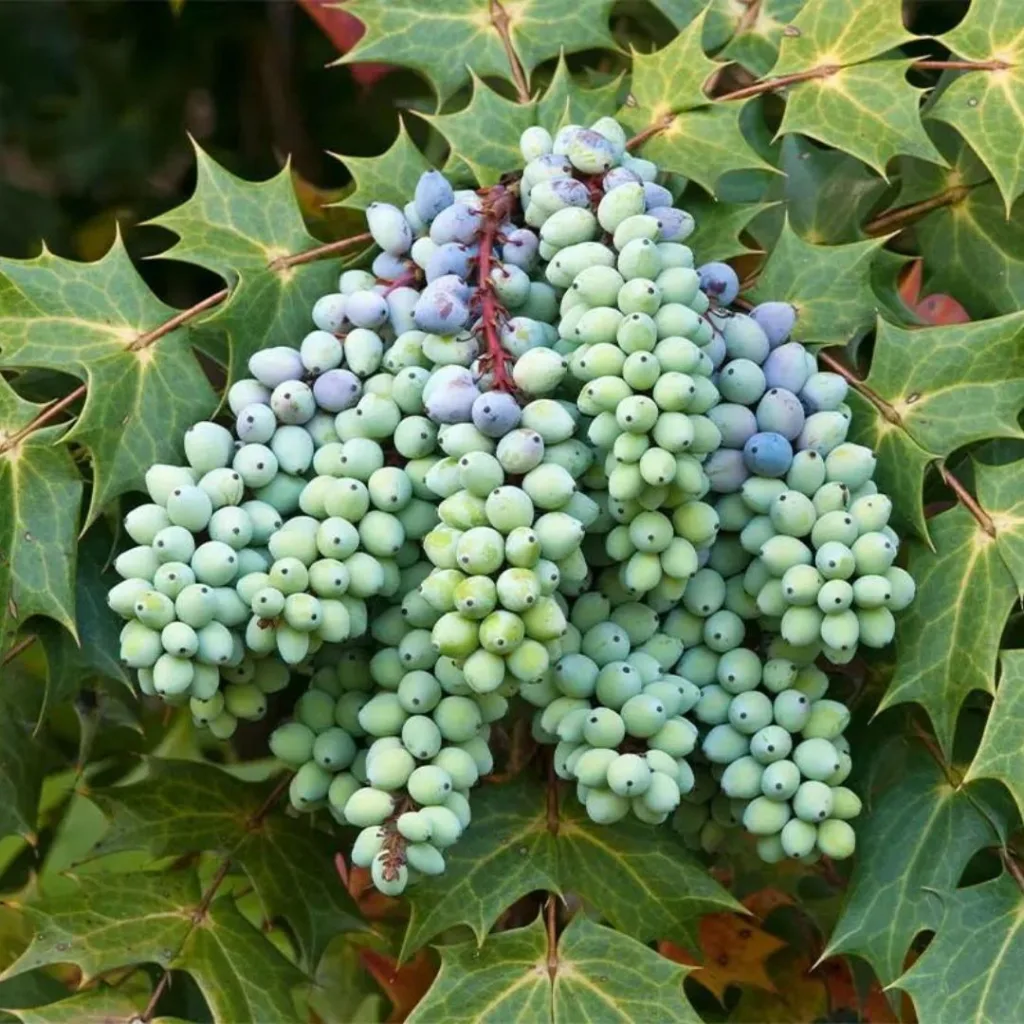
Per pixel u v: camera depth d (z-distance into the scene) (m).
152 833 0.79
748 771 0.73
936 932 0.75
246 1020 0.76
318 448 0.73
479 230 0.74
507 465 0.71
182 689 0.71
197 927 0.77
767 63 0.81
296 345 0.77
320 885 0.79
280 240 0.78
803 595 0.72
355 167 0.79
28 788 0.80
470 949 0.75
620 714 0.72
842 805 0.73
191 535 0.72
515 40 0.82
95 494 0.75
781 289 0.77
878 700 0.77
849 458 0.73
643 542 0.72
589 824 0.76
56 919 0.76
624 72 0.82
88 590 0.77
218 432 0.73
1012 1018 0.74
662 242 0.73
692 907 0.75
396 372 0.73
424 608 0.72
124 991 0.78
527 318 0.73
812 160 0.82
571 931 0.75
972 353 0.75
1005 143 0.77
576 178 0.74
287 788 0.80
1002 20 0.77
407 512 0.72
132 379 0.76
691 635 0.74
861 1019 0.81
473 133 0.79
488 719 0.72
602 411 0.71
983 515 0.75
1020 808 0.73
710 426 0.72
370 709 0.72
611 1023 0.74
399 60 0.82
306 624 0.71
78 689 0.78
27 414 0.76
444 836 0.71
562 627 0.70
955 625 0.75
